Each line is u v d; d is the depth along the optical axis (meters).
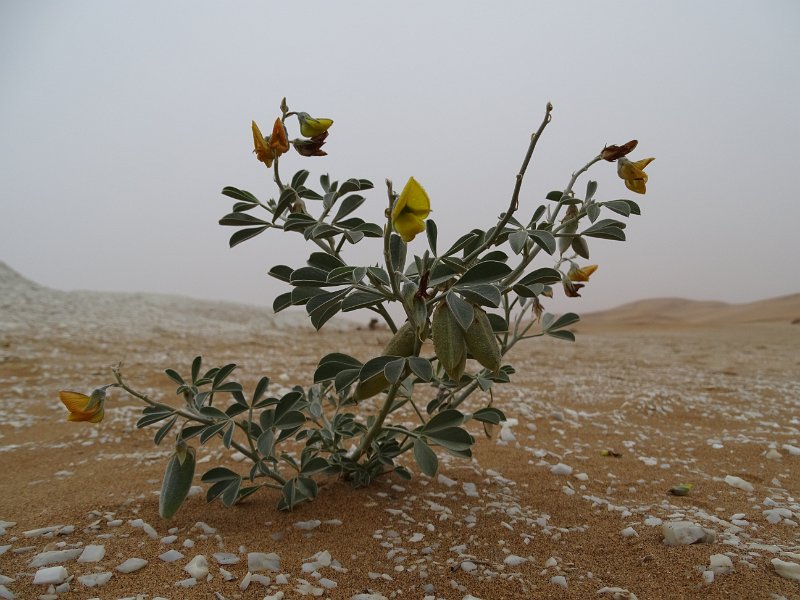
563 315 2.49
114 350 8.55
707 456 3.49
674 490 2.73
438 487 2.71
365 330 17.08
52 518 2.23
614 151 1.93
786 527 2.26
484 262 1.54
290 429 2.24
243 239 2.00
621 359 10.09
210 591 1.62
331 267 1.86
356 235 1.80
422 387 5.68
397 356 1.73
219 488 2.24
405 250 1.81
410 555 1.94
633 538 2.09
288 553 1.93
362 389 1.82
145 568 1.76
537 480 2.90
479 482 2.83
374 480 2.74
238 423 2.17
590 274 2.23
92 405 1.88
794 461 3.39
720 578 1.73
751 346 13.27
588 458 3.37
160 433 2.04
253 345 10.50
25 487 2.69
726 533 2.10
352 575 1.79
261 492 2.64
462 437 1.95
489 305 1.46
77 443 3.63
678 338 16.59
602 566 1.88
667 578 1.77
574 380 6.86
